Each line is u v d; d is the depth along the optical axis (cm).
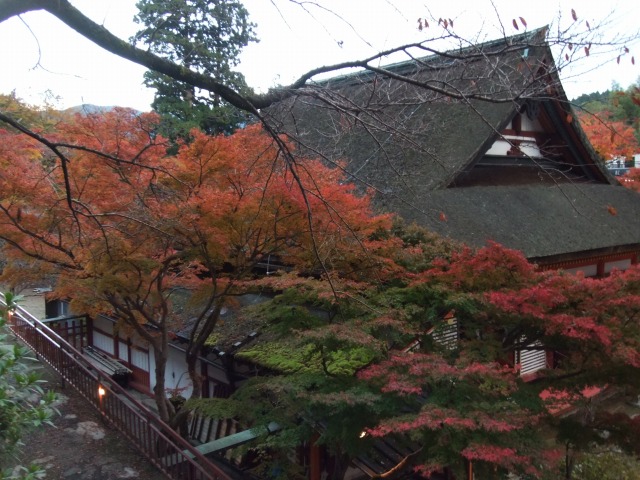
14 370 472
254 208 620
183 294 1215
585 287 590
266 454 862
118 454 713
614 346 540
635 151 1351
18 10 278
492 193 1185
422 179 1085
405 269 723
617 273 621
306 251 699
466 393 504
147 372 1370
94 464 684
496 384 519
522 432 479
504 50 355
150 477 660
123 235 645
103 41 302
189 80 333
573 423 606
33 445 724
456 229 976
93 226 632
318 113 1337
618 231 1258
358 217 693
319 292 623
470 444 434
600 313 564
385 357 607
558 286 594
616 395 1185
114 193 627
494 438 452
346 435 535
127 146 641
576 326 543
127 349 1456
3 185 614
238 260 698
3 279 777
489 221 1051
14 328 1125
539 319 580
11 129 891
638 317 579
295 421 669
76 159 642
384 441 777
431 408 470
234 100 348
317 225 626
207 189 648
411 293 675
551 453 454
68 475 657
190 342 815
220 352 915
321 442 553
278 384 575
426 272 664
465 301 599
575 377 612
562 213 1230
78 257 666
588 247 1116
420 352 610
